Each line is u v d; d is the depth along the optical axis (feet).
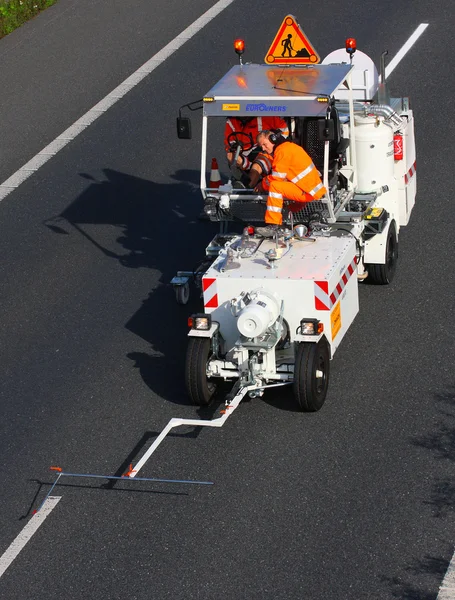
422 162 72.74
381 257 55.57
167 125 81.71
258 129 50.75
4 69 92.99
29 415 48.57
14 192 73.46
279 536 39.06
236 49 53.72
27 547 39.96
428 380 48.26
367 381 48.60
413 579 36.42
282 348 47.11
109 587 37.42
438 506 39.88
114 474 43.78
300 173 47.93
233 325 47.29
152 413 47.91
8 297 59.93
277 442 44.75
